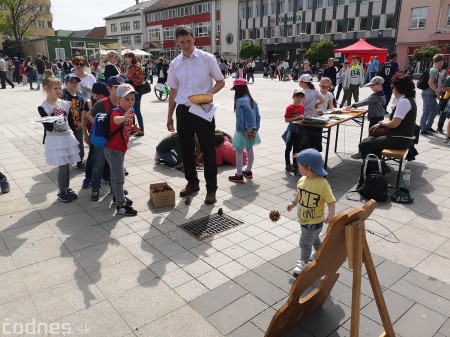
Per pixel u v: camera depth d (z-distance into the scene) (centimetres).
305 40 4319
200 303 288
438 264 345
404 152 528
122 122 402
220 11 5156
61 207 465
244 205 479
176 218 438
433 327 266
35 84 2391
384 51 2419
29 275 321
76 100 570
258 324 266
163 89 1539
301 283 214
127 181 565
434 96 869
